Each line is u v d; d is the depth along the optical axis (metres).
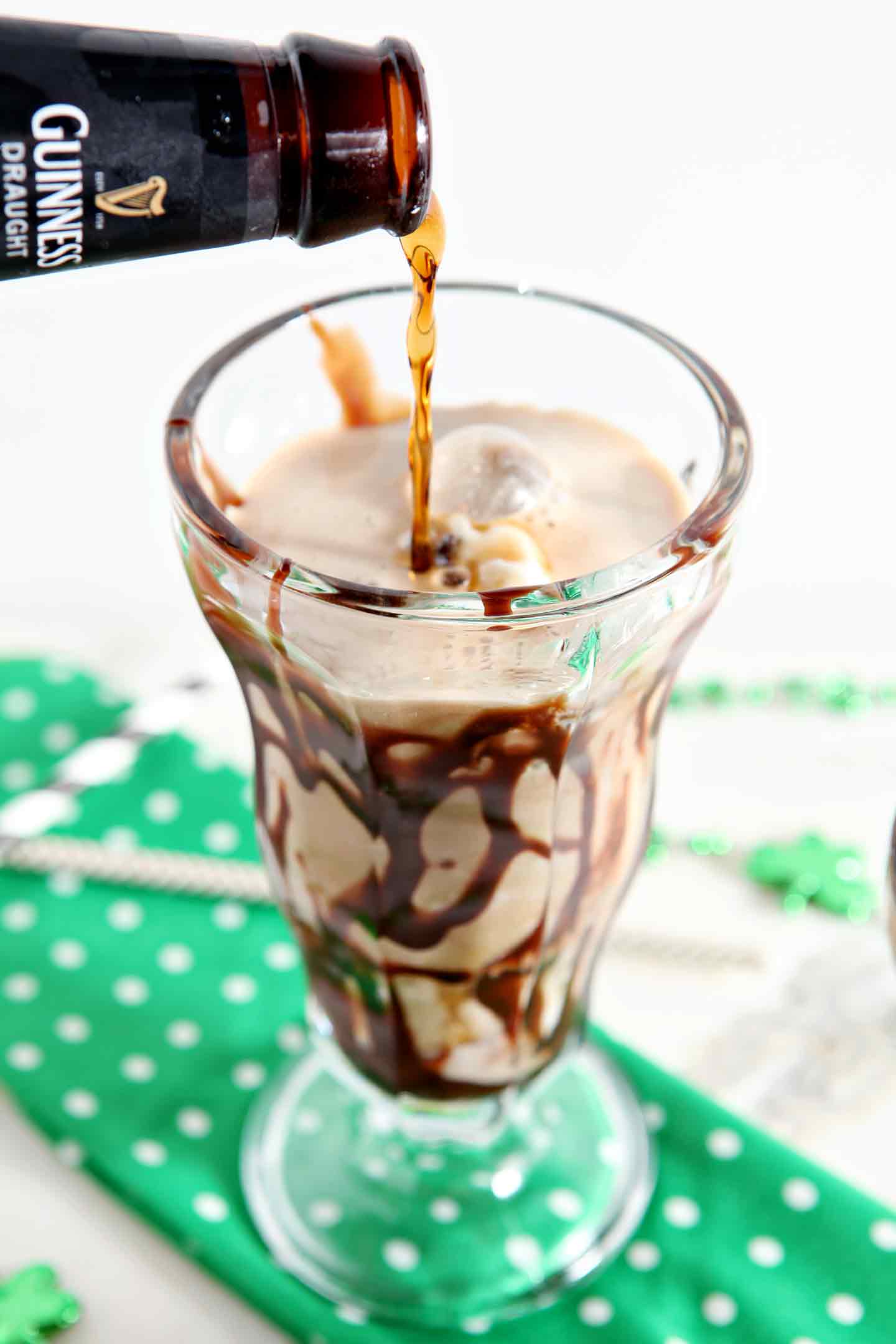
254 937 0.59
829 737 0.63
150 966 0.58
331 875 0.49
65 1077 0.56
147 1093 0.56
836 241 0.77
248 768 0.63
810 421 0.73
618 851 0.50
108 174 0.44
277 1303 0.52
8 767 0.62
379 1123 0.57
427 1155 0.56
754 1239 0.53
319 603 0.45
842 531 0.70
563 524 0.49
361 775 0.47
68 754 0.62
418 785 0.47
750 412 0.73
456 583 0.48
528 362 0.51
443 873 0.48
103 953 0.58
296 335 0.50
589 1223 0.54
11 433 0.74
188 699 0.63
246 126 0.44
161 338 0.75
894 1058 0.56
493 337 0.51
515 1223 0.54
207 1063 0.57
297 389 0.51
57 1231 0.54
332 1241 0.54
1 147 0.43
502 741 0.46
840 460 0.72
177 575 0.70
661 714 0.49
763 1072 0.56
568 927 0.50
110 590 0.69
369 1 0.77
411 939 0.49
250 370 0.49
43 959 0.58
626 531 0.49
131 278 0.77
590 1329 0.52
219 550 0.46
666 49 0.76
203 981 0.58
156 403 0.74
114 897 0.59
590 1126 0.56
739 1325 0.52
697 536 0.45
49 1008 0.57
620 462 0.51
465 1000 0.51
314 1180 0.55
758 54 0.77
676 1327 0.52
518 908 0.49
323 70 0.44
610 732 0.47
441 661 0.45
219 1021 0.57
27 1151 0.55
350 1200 0.55
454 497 0.49
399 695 0.45
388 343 0.51
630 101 0.77
